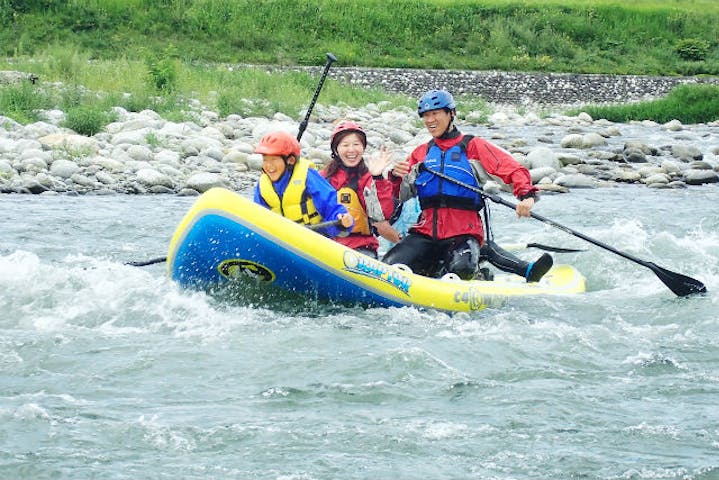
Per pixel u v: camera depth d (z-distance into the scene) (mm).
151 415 6453
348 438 6141
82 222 13766
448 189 10086
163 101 26812
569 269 10938
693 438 6180
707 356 7883
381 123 27844
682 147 23797
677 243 12844
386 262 10062
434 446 6051
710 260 11938
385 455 5922
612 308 9516
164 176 17594
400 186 10188
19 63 32219
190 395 6836
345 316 8891
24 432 6148
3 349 7652
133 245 12406
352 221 9359
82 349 7707
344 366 7375
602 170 21484
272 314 8906
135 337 8055
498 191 18188
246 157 20000
